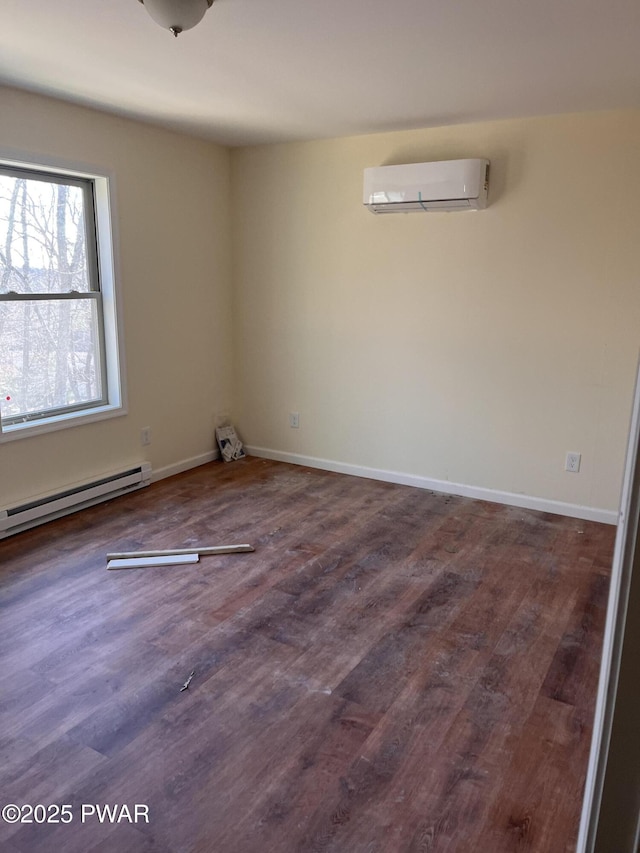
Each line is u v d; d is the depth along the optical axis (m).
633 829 0.72
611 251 3.38
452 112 3.37
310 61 2.58
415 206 3.71
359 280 4.18
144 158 3.84
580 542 3.38
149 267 4.01
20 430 3.35
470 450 4.02
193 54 2.51
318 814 1.70
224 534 3.46
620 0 1.94
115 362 3.90
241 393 4.88
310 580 2.96
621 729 0.69
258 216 4.49
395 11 2.06
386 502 3.96
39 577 2.94
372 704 2.12
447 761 1.88
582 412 3.61
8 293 3.33
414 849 1.60
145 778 1.81
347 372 4.37
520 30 2.21
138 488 4.12
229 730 2.00
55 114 3.27
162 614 2.66
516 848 1.60
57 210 3.52
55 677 2.24
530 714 2.08
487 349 3.83
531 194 3.52
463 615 2.67
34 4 2.04
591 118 3.30
